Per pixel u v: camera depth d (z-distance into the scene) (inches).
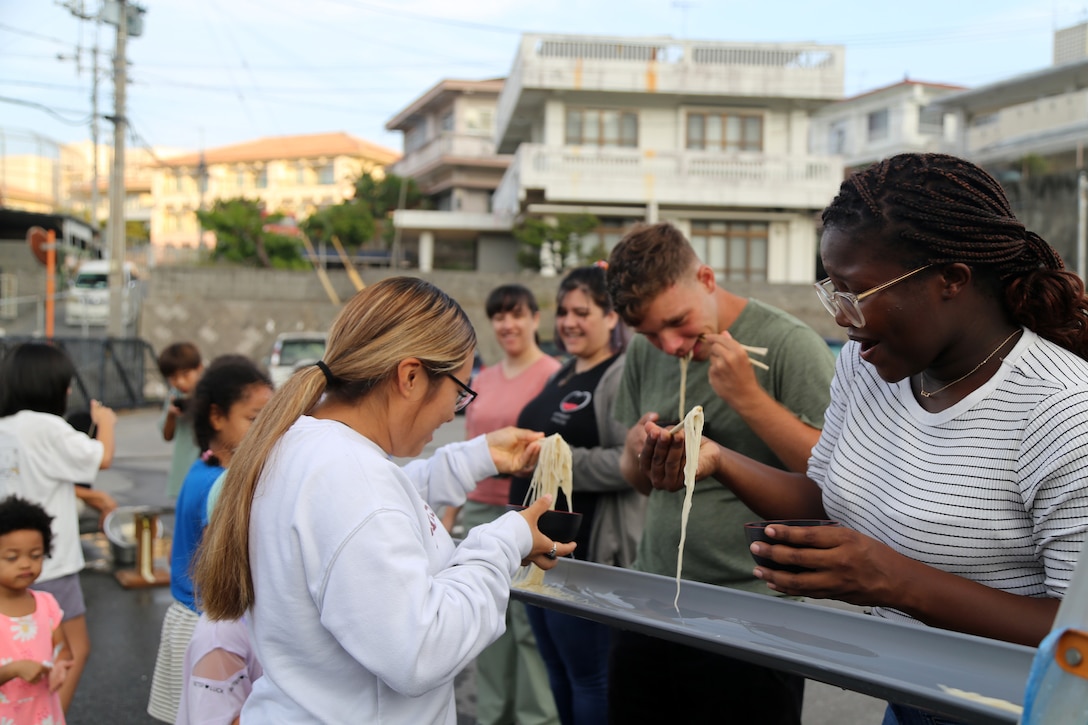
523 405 154.1
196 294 971.9
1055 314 57.3
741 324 99.0
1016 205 1101.1
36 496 133.0
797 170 933.2
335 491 57.7
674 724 91.8
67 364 142.3
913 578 56.5
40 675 112.7
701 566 97.5
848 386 71.2
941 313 57.4
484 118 1350.9
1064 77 1220.5
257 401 111.0
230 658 86.7
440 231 1195.3
